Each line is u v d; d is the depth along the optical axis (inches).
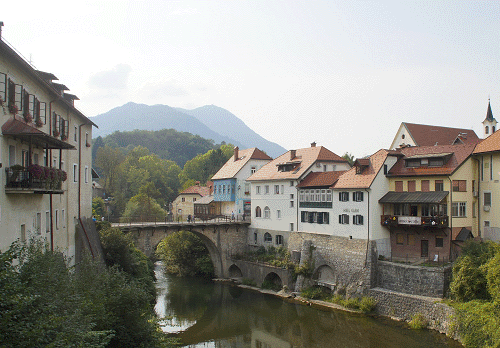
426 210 1582.2
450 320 1277.1
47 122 1064.2
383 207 1688.0
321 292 1813.5
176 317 1648.6
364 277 1630.2
